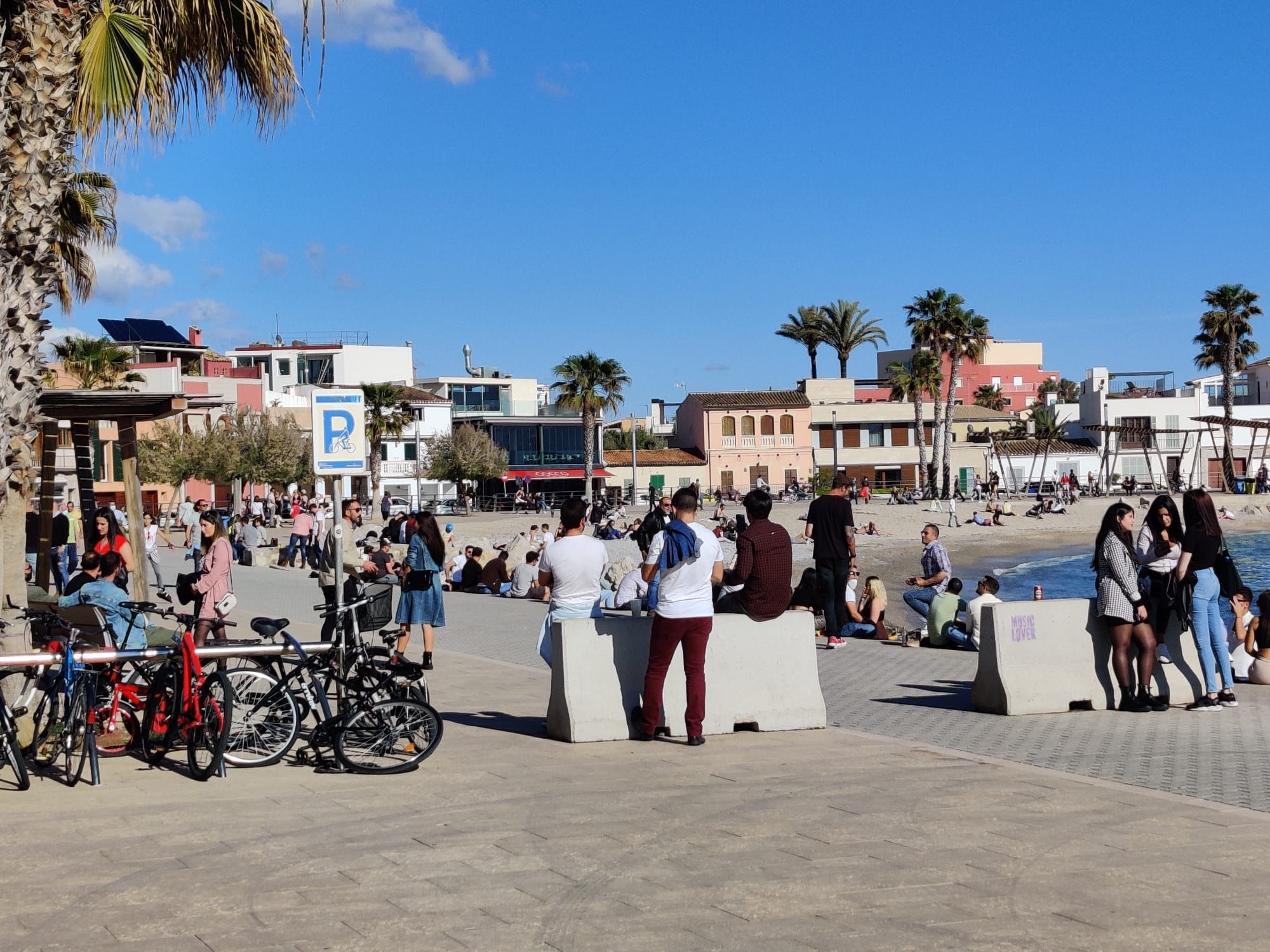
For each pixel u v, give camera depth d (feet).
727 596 33.63
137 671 28.91
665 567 29.89
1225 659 35.83
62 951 15.94
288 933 16.55
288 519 209.67
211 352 267.18
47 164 27.94
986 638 35.78
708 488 303.07
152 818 23.00
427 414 289.33
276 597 79.97
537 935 16.38
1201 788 25.08
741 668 32.19
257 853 20.52
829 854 20.11
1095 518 242.37
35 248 27.99
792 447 305.73
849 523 52.11
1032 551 199.00
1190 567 35.24
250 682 27.89
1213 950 15.58
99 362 194.29
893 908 17.33
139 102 30.04
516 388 342.64
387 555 69.77
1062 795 24.36
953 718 34.78
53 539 60.95
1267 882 18.43
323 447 35.96
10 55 27.30
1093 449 315.37
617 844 20.86
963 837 21.07
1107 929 16.35
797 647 32.78
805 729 32.55
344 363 316.19
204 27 31.24
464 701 37.76
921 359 272.92
